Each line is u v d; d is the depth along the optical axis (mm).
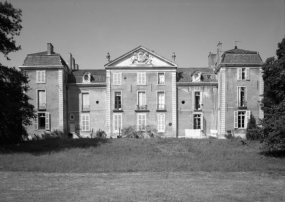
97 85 35375
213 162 18250
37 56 34062
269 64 22500
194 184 12828
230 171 16297
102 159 19031
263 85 33406
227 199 10312
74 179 13773
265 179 14172
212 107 35281
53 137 32406
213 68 38156
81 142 26062
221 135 32938
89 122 35156
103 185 12477
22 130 24734
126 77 34844
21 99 23984
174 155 20984
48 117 33188
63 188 11859
